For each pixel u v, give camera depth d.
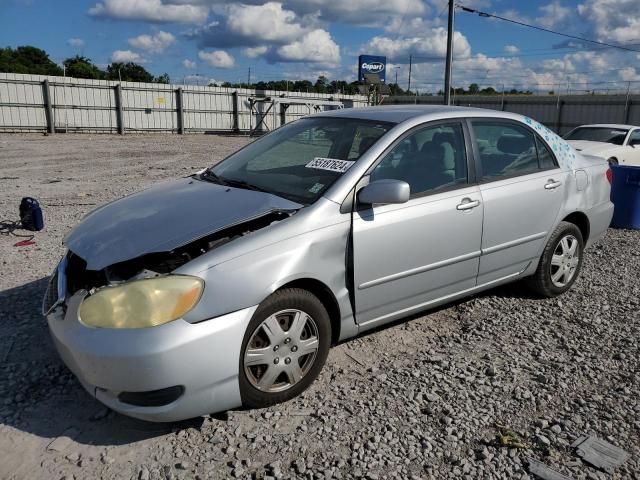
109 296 2.82
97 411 3.17
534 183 4.54
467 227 4.03
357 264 3.46
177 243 2.99
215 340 2.84
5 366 3.63
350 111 4.43
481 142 4.30
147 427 3.04
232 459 2.79
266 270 3.04
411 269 3.76
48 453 2.82
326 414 3.17
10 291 4.91
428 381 3.55
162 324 2.76
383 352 3.93
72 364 2.90
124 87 36.19
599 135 13.67
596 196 5.19
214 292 2.87
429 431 3.05
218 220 3.19
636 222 8.07
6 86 31.77
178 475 2.68
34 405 3.22
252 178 3.93
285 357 3.19
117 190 11.00
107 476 2.66
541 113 41.19
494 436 3.02
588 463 2.80
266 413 3.17
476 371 3.69
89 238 3.25
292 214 3.31
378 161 3.65
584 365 3.80
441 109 4.27
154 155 20.47
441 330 4.32
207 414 2.97
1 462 2.75
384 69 49.22
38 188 11.26
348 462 2.79
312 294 3.27
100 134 34.97
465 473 2.73
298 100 40.47
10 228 7.14
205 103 40.25
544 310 4.75
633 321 4.56
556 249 4.91
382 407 3.25
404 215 3.66
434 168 3.96
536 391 3.46
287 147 4.25
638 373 3.71
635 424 3.13
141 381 2.71
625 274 5.83
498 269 4.41
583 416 3.21
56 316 3.07
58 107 33.75
